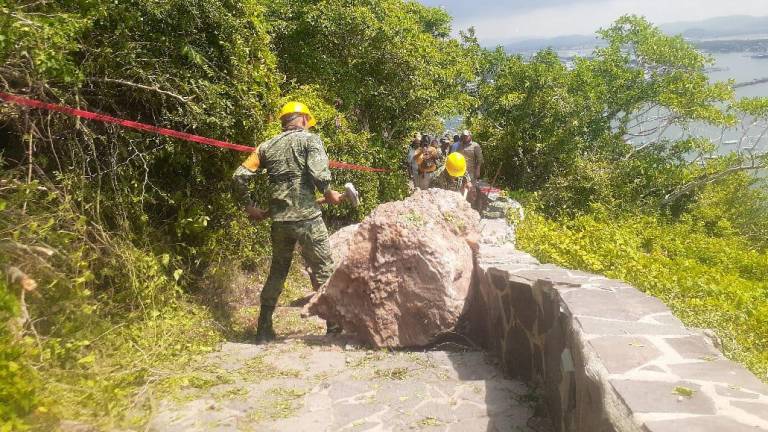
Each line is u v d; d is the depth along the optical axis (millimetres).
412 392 3977
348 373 4359
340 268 5195
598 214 15055
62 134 5141
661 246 12258
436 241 4949
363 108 13508
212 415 3566
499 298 4504
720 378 2287
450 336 5082
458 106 15641
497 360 4586
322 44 12250
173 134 5238
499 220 10320
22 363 3234
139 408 3568
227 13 6051
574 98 18641
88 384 3490
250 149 5789
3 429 2771
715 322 5270
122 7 5090
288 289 7113
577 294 3375
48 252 4062
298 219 5109
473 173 11359
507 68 19344
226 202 6578
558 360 3393
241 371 4363
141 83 5516
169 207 6352
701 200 22000
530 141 18641
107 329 4355
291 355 4754
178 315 5176
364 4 12430
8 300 3334
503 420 3564
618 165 19984
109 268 5027
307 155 5102
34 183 4355
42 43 4141
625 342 2670
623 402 2135
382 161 12188
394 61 12633
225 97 6211
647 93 20375
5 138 5152
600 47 21422
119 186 5398
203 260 6598
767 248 20578
